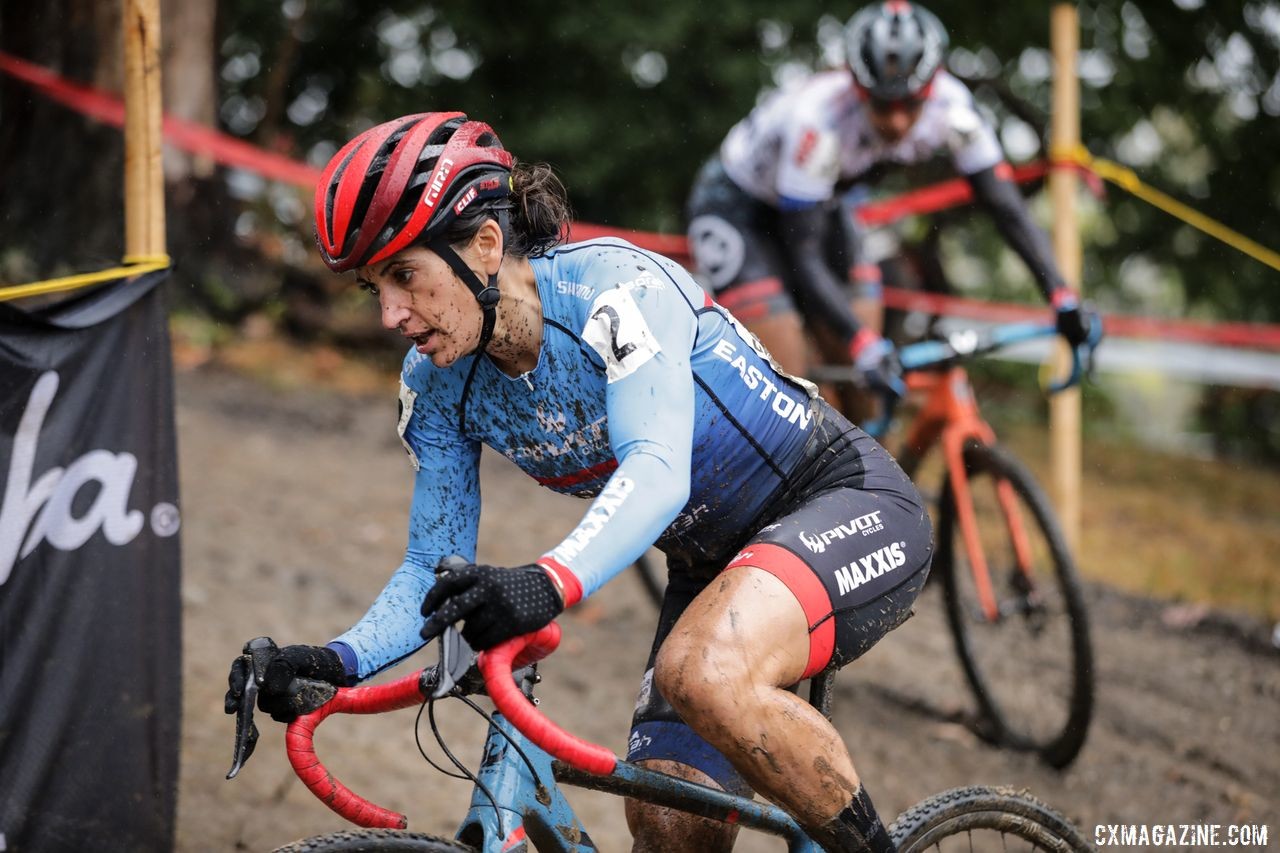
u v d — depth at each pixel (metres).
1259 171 21.14
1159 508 15.96
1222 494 17.61
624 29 19.64
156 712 5.15
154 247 5.24
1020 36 20.23
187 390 14.96
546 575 3.21
